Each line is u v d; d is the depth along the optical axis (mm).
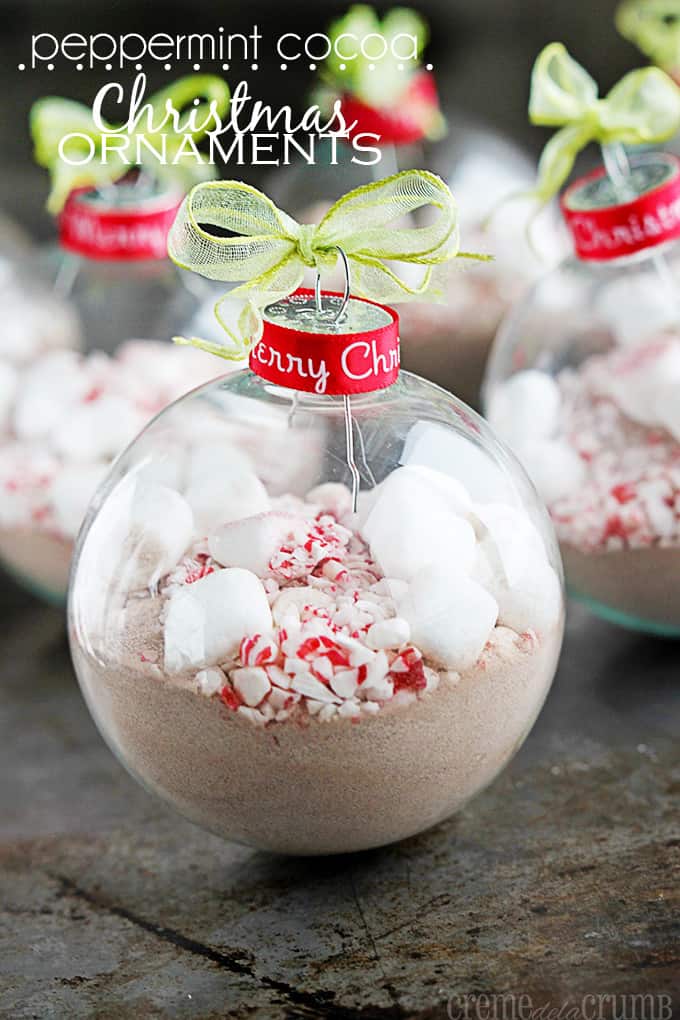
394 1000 336
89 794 405
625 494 412
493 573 343
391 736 337
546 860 371
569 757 405
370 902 362
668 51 562
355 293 355
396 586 335
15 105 885
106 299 466
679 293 429
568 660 446
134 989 343
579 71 441
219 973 346
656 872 365
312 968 346
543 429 426
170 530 344
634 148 600
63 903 368
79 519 440
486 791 395
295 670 331
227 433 350
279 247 342
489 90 890
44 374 457
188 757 343
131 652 343
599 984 337
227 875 374
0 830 392
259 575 337
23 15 894
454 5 912
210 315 468
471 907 359
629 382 417
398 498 339
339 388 341
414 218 522
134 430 445
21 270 486
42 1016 338
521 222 542
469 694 340
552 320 437
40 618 489
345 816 346
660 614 429
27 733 430
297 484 345
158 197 468
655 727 415
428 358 534
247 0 882
